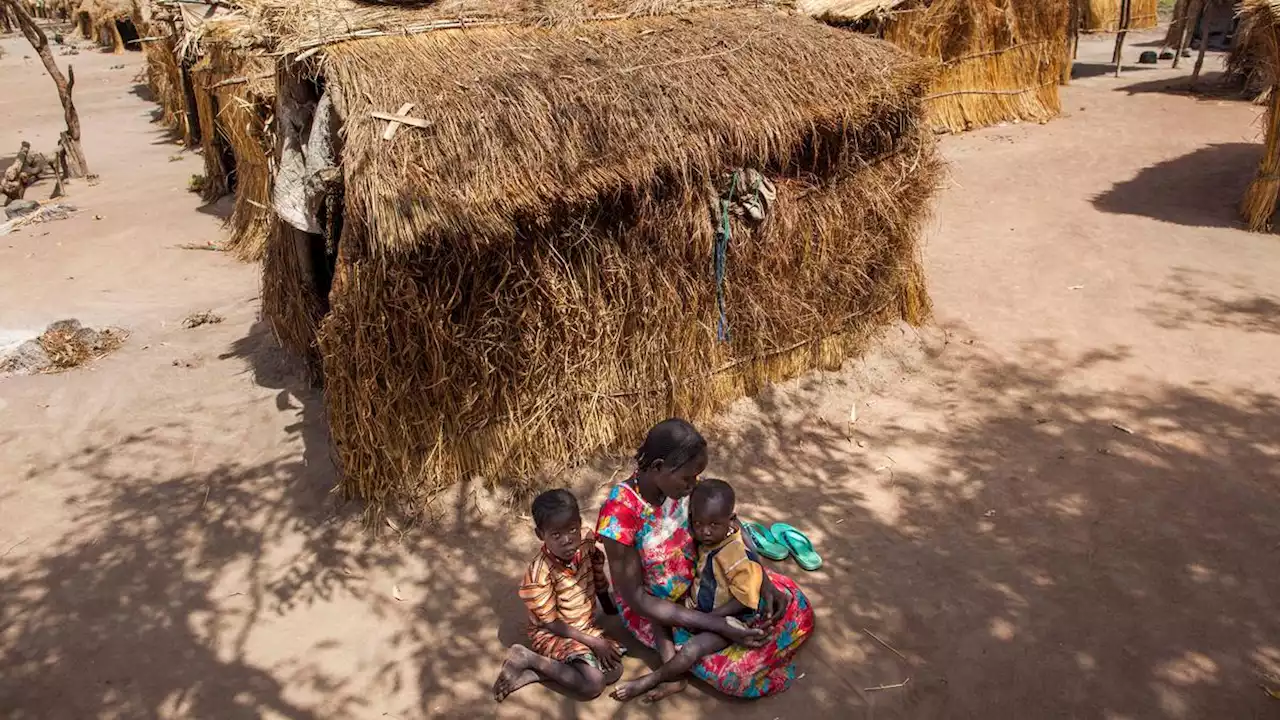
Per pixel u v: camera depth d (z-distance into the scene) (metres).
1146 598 4.34
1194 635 4.09
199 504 5.43
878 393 6.50
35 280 9.56
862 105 6.04
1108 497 5.13
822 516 5.11
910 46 13.87
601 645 3.97
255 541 5.06
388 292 4.71
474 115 4.93
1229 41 20.59
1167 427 5.84
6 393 6.86
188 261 10.16
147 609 4.56
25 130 19.25
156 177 14.51
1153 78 17.81
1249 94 15.49
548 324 5.23
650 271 5.51
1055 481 5.32
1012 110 14.91
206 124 12.38
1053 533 4.85
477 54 5.43
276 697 3.98
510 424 5.28
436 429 5.09
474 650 4.23
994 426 5.96
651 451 3.75
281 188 5.68
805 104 5.87
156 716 3.89
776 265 6.04
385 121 4.78
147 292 9.15
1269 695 3.74
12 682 4.11
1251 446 5.57
